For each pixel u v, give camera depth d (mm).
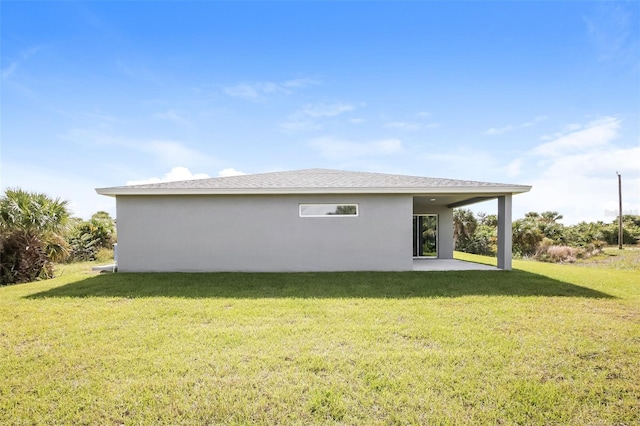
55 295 7676
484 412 3082
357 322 5586
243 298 7234
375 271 10648
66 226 11883
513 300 7055
